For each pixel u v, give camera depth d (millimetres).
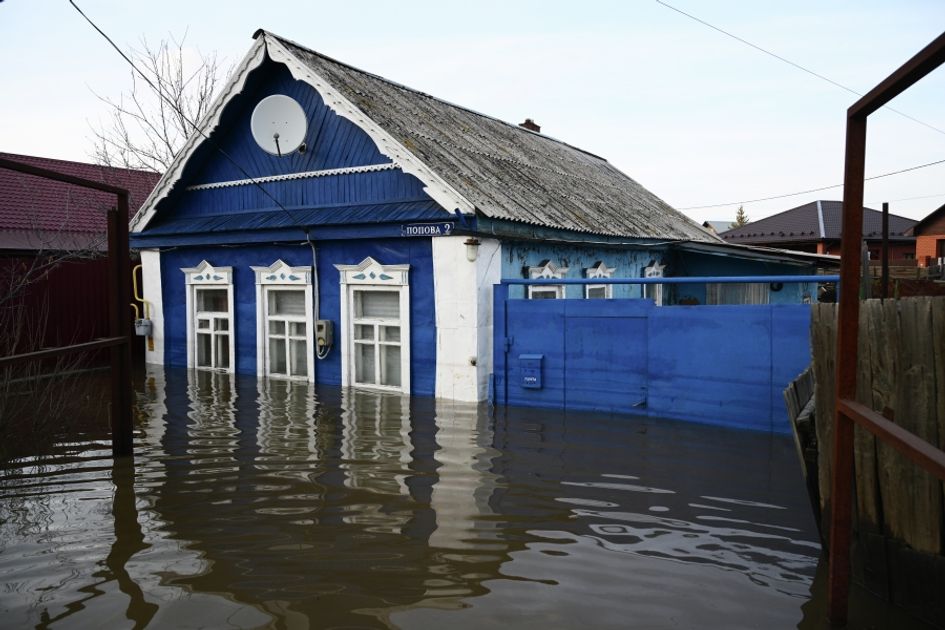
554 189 13406
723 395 8328
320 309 11227
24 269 12594
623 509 5582
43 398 8664
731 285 16203
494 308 9805
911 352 3805
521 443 7555
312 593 4176
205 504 5691
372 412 9094
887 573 3969
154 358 13547
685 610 3979
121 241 7004
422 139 11281
